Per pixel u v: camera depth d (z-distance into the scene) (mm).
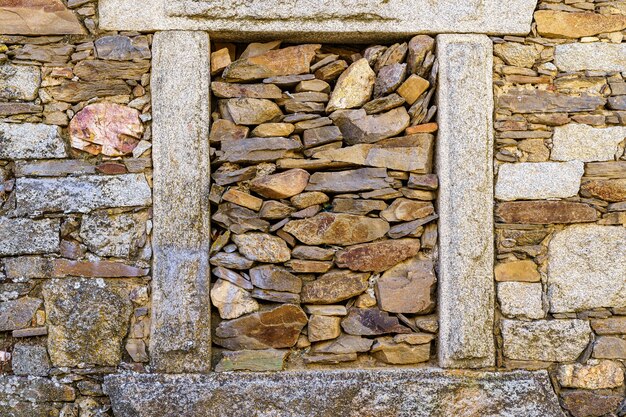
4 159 2766
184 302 2732
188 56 2799
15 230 2734
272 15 2822
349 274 2834
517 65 2904
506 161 2871
